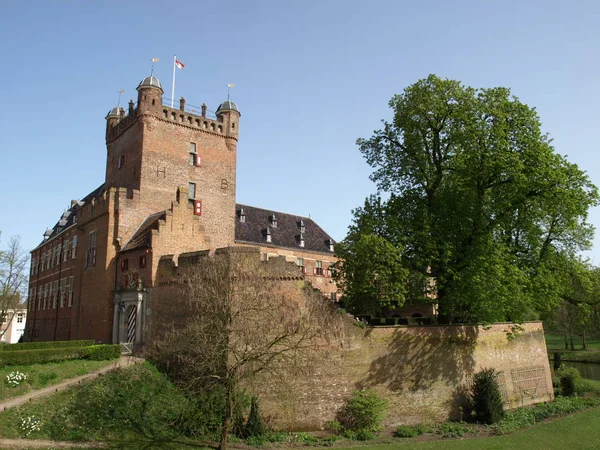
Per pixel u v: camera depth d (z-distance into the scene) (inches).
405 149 1312.7
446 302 1182.3
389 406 1093.8
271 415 994.7
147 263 1291.8
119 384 970.1
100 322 1414.9
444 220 1203.2
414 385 1136.2
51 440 807.1
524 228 1343.5
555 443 997.2
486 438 1019.9
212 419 932.6
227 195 1787.6
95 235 1553.9
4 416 831.7
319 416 1026.1
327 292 2347.4
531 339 1460.4
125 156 1707.7
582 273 1462.8
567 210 1235.9
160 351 1066.7
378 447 920.3
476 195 1241.4
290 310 976.9
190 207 1390.3
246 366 892.6
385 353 1118.4
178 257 1201.4
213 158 1772.9
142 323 1259.2
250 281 941.2
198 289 975.0
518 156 1163.3
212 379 944.9
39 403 877.8
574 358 2600.9
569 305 2709.2
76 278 1669.5
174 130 1681.8
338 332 1074.1
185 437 904.9
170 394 986.7
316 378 1037.8
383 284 1125.1
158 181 1606.8
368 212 1283.2
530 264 1357.0
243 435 936.3
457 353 1221.7
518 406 1343.5
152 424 903.7
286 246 2240.4
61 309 1793.8
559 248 1482.5
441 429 1074.1
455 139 1205.1
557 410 1314.0
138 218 1519.4
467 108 1184.8
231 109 1841.8
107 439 838.5
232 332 888.9
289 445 916.0
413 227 1219.2
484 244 1155.3
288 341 920.9
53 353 1044.5
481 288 1085.8
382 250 1100.5
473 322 1293.1
